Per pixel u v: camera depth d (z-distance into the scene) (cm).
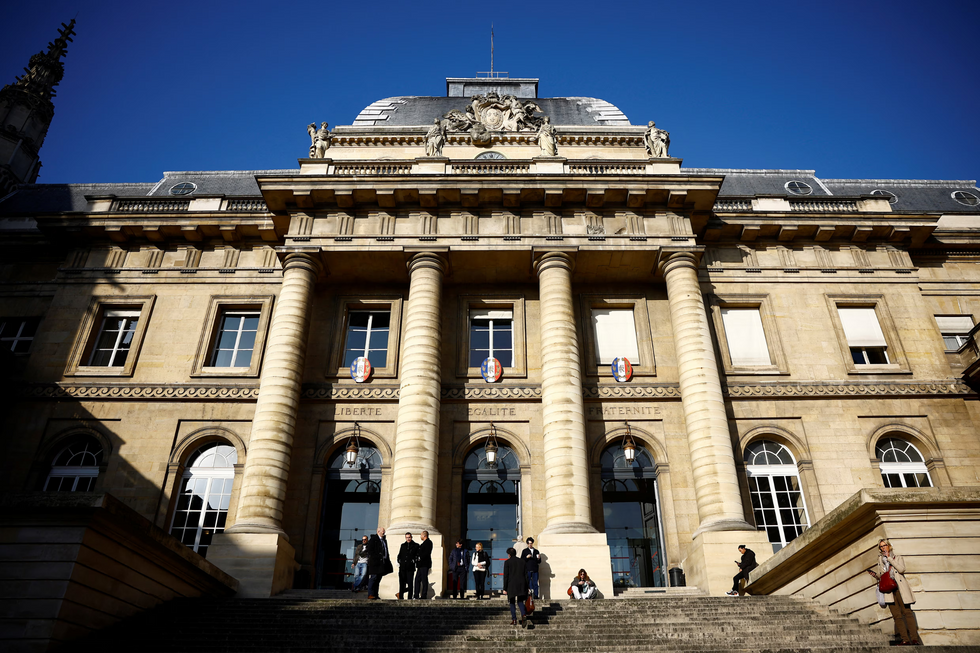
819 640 1230
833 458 2289
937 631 1148
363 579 1895
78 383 2395
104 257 2664
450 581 1978
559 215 2512
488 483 2280
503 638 1291
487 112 3091
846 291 2609
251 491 2038
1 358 2402
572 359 2258
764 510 2245
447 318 2528
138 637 1273
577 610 1499
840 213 2678
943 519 1241
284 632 1349
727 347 2489
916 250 2817
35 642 1142
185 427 2336
